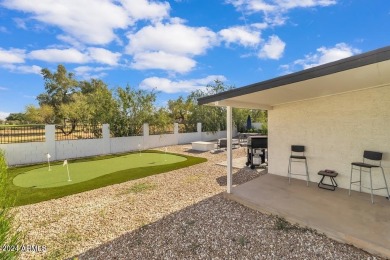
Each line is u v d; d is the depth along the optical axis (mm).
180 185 6543
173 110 21047
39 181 6969
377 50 2488
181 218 4348
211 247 3332
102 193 5902
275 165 7500
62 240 3635
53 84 34875
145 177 7480
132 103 14570
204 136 19281
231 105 5535
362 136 5477
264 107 7016
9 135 9922
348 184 5734
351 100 5652
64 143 11289
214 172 8055
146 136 14836
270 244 3367
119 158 11219
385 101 5090
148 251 3271
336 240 3430
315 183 6309
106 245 3467
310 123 6512
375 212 4227
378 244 3096
